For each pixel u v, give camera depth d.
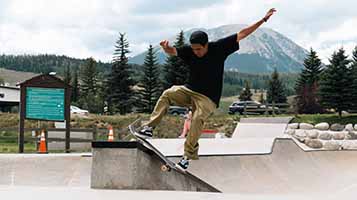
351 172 13.38
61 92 16.34
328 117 38.62
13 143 25.72
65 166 10.37
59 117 16.31
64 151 17.08
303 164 12.97
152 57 55.66
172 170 6.92
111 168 6.52
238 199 5.54
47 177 9.91
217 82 6.45
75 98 80.88
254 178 10.67
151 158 6.72
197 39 6.16
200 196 5.80
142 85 55.91
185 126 16.28
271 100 67.62
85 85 82.06
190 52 6.38
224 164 10.55
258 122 20.08
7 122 41.12
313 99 47.41
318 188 11.36
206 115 6.43
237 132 19.41
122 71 55.62
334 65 41.84
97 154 6.57
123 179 6.50
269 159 11.91
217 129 30.53
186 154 6.65
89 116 41.38
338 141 16.41
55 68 178.75
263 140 12.86
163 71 53.78
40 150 15.69
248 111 37.00
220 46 6.38
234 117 32.88
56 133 23.95
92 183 6.55
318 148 16.39
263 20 6.29
